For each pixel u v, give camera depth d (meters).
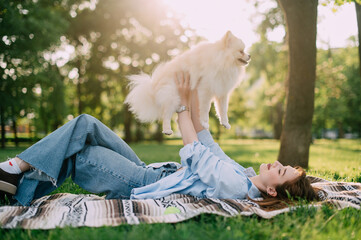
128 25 22.00
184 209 2.15
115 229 1.86
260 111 38.34
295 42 6.47
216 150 2.83
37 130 21.70
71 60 21.73
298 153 6.67
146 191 2.50
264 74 28.34
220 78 3.46
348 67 26.22
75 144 2.47
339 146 18.75
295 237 1.76
